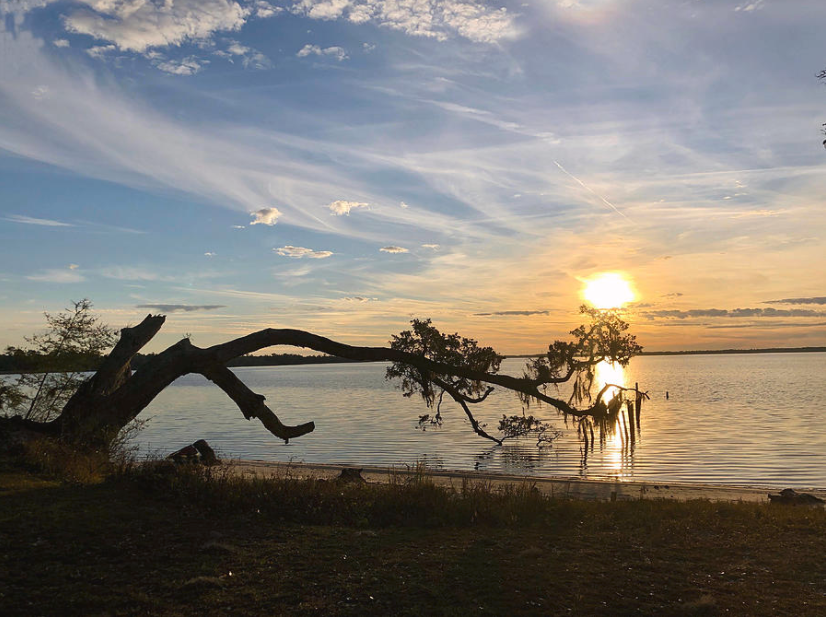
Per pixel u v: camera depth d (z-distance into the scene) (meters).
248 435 51.28
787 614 7.00
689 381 146.25
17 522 9.59
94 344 19.27
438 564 8.52
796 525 12.08
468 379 19.58
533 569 8.41
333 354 19.34
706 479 29.22
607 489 22.78
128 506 11.16
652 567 8.75
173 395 128.88
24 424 17.16
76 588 7.09
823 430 49.88
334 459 36.25
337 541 9.60
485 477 25.48
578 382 19.91
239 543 9.27
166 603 6.76
